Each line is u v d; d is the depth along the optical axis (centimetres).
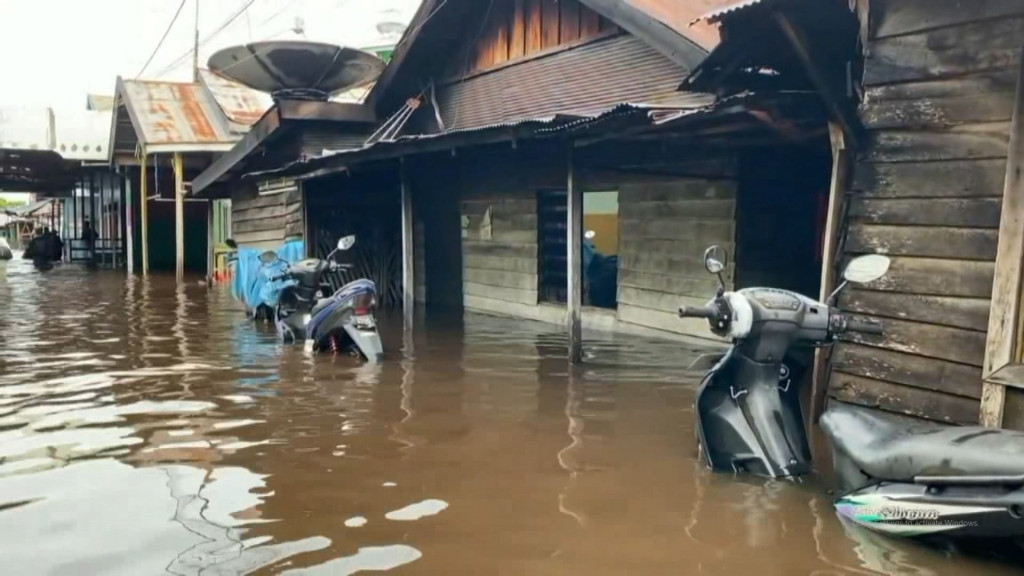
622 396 673
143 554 368
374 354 839
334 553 369
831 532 389
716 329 470
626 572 349
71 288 1817
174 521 407
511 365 816
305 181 1416
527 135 786
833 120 549
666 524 400
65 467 495
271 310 1173
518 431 569
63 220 4206
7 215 5209
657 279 986
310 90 1458
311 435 562
